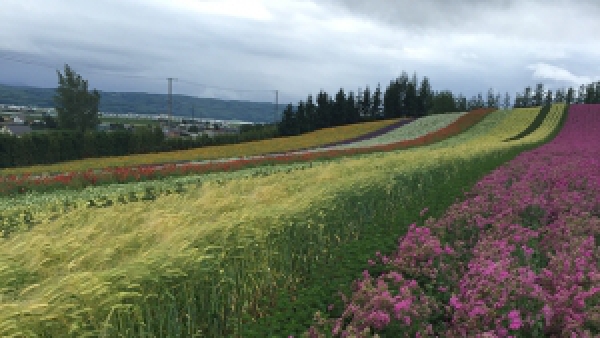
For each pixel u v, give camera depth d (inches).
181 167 869.8
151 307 155.1
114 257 169.8
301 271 246.8
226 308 189.5
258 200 296.0
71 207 410.3
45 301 121.6
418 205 409.1
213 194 302.7
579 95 4259.4
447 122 2210.9
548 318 160.1
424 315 172.9
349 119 3265.3
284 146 1808.6
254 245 208.8
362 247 270.8
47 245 168.9
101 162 1409.9
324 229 281.3
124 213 238.1
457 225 308.2
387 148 1306.6
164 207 278.7
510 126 1850.4
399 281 205.5
